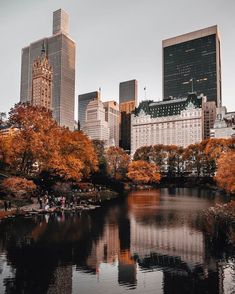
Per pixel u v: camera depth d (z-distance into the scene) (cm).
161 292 1652
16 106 6169
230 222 3603
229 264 2114
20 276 1853
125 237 2898
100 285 1739
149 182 13412
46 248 2475
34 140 5716
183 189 11562
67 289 1673
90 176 9269
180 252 2400
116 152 12581
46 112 6444
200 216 4203
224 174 5225
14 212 4194
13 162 6069
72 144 7462
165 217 4128
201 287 1725
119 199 7038
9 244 2583
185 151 14950
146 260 2206
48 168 6212
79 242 2689
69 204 5200
